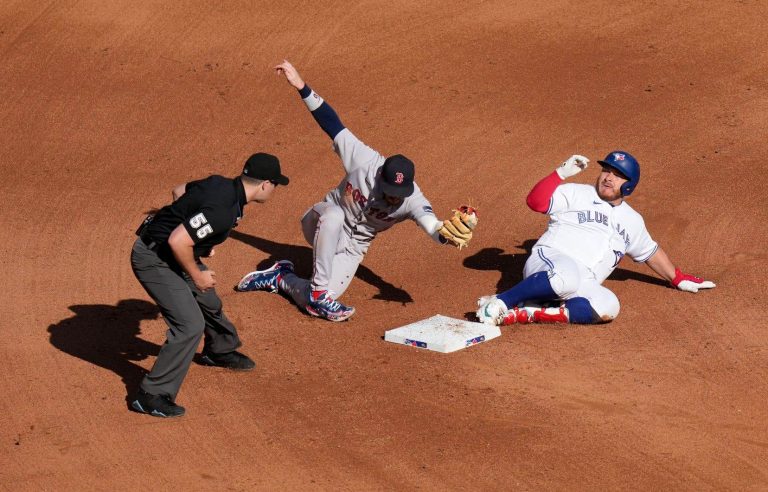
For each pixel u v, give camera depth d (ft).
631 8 212.64
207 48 196.85
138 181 153.17
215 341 97.91
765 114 172.04
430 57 193.77
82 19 205.98
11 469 80.38
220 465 81.71
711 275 124.77
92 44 197.06
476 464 82.58
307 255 132.26
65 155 161.48
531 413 91.25
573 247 113.80
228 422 88.69
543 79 185.68
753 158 158.30
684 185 150.20
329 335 108.17
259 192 86.79
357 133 168.35
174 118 173.37
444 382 97.04
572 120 171.53
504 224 141.08
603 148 162.50
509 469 81.92
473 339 105.40
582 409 92.12
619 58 192.95
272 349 104.22
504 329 110.11
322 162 159.74
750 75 186.09
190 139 166.91
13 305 113.50
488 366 100.78
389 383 96.68
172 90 182.19
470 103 177.68
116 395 93.20
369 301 118.52
